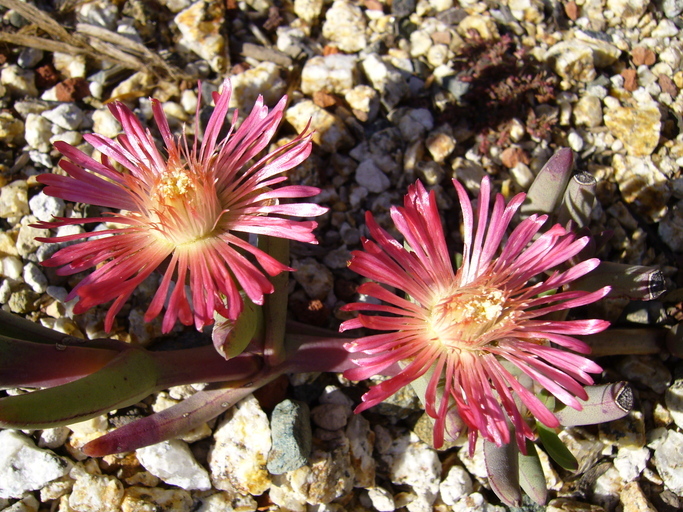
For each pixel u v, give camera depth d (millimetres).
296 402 128
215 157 121
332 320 146
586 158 173
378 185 158
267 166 112
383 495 132
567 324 106
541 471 115
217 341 96
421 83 176
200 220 109
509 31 190
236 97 164
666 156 175
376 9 191
